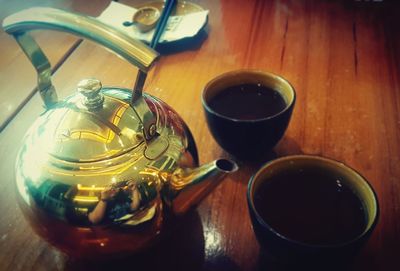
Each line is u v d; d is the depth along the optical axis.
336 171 0.26
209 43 0.49
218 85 0.34
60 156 0.24
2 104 0.42
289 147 0.35
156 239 0.25
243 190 0.32
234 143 0.31
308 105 0.40
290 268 0.24
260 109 0.33
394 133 0.36
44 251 0.29
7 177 0.35
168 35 0.48
